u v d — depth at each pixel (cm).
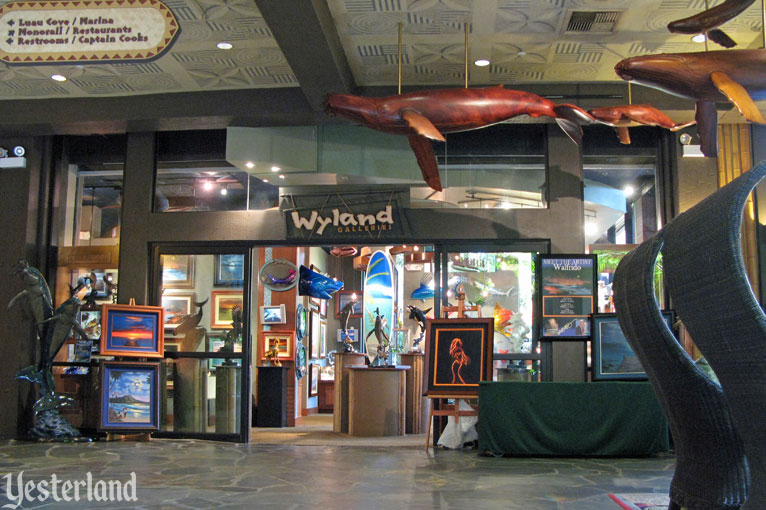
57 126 863
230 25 660
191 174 921
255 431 1070
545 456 720
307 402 1422
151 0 553
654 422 704
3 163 914
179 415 895
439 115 646
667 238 269
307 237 884
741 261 224
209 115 828
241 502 468
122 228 914
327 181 881
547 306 820
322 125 881
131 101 841
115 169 957
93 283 938
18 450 755
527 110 659
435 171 689
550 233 860
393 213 872
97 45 555
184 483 545
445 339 804
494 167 880
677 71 568
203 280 905
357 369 983
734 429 275
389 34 682
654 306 285
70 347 929
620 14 639
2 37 558
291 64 681
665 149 868
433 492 510
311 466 648
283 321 1250
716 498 281
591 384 712
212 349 895
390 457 718
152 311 884
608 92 808
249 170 876
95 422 910
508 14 640
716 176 847
